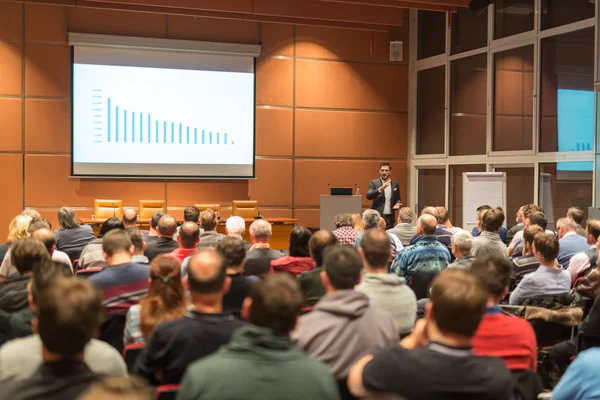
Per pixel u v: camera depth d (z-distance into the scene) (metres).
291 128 10.38
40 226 4.28
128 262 3.07
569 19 8.21
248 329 1.51
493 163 9.45
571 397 1.81
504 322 2.21
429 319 1.66
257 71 10.16
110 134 9.45
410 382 1.56
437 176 10.67
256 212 9.77
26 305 2.69
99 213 9.04
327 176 10.62
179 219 9.79
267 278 1.61
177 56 9.69
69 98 9.30
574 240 4.79
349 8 9.77
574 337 3.20
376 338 2.14
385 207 9.20
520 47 9.02
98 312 1.41
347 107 10.69
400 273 4.34
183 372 2.04
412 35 10.98
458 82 10.17
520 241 5.46
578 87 8.08
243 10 9.07
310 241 3.31
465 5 8.78
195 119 9.83
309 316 2.15
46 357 1.41
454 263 3.84
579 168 8.05
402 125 11.05
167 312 2.45
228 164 10.04
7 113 9.05
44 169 9.23
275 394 1.43
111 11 9.38
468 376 1.55
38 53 9.13
